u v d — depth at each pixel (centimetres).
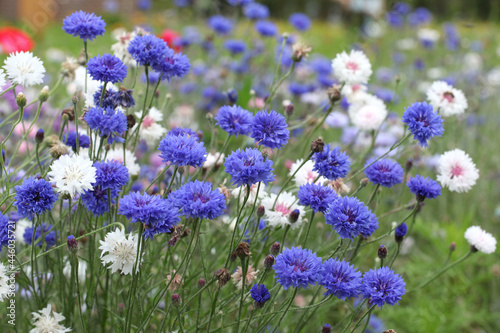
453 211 196
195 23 347
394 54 308
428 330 145
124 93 113
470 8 445
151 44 113
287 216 115
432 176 181
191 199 104
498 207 185
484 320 151
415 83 262
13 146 159
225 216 137
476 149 208
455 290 155
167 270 120
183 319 112
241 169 104
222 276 107
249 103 173
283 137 110
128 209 103
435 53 332
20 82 113
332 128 195
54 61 245
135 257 107
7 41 163
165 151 107
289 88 187
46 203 106
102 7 358
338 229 107
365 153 139
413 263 167
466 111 185
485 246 125
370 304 106
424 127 116
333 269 105
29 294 126
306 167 123
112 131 109
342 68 130
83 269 124
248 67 223
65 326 117
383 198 163
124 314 117
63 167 106
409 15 355
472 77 255
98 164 107
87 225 120
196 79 221
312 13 604
